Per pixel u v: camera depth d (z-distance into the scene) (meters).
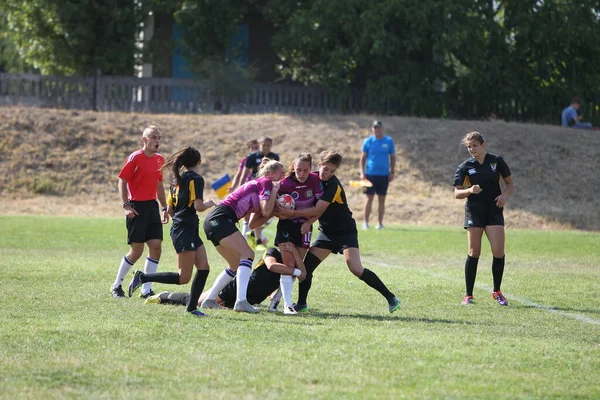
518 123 91.88
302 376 18.14
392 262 43.41
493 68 96.31
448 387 17.61
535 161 82.44
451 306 29.31
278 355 20.08
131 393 16.62
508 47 97.44
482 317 27.02
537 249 51.00
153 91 94.62
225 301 28.08
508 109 100.31
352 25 92.50
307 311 27.59
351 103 97.88
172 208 27.30
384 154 62.72
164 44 98.31
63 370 18.27
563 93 99.44
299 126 87.88
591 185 79.12
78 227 58.62
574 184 79.12
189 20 96.25
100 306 26.95
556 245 53.34
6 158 80.19
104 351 20.12
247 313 26.66
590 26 98.12
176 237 26.44
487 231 30.33
